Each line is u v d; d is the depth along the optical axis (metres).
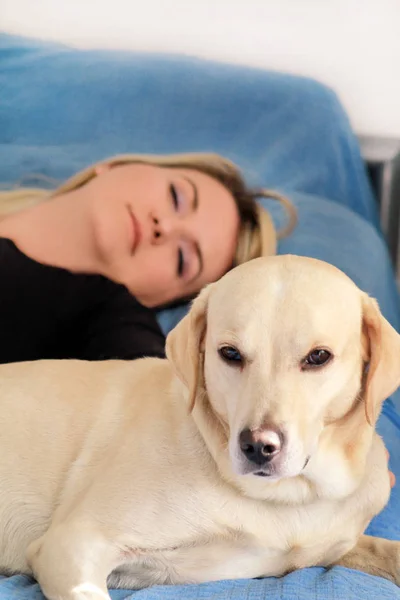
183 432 1.08
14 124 2.34
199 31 2.49
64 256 2.15
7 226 2.19
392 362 1.01
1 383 1.23
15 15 2.45
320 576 1.05
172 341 1.07
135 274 2.18
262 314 0.95
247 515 1.04
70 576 0.98
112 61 2.41
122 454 1.09
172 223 2.23
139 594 0.97
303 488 1.04
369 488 1.11
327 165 2.38
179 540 1.03
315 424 0.97
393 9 2.47
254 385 0.94
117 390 1.20
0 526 1.14
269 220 2.29
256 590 0.98
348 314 0.99
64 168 2.30
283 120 2.40
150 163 2.32
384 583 1.05
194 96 2.39
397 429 1.71
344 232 2.27
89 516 1.03
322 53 2.51
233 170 2.33
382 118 2.53
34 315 2.03
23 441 1.17
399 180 2.53
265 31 2.50
